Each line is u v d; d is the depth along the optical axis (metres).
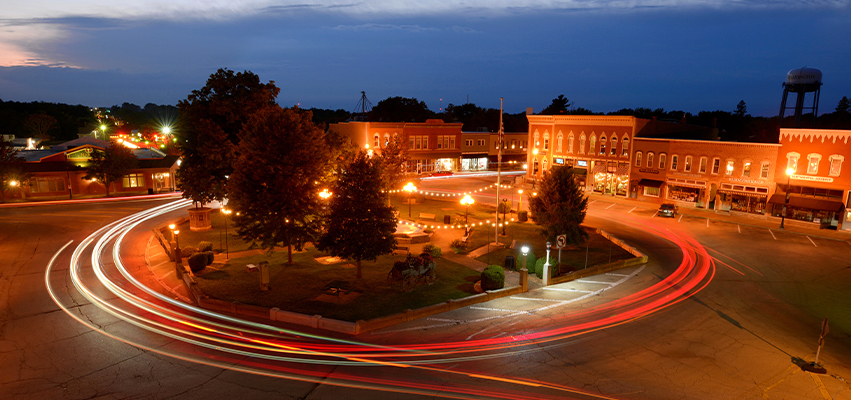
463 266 24.83
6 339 15.52
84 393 12.20
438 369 13.72
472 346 15.41
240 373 13.30
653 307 19.45
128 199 48.53
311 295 19.66
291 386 12.57
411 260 21.08
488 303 19.70
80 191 50.78
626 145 49.72
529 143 59.94
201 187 32.19
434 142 68.06
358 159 20.84
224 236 30.84
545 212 28.97
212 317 17.62
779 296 21.48
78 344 15.16
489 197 50.12
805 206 36.56
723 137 79.06
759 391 12.85
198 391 12.30
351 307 18.39
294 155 21.88
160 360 14.06
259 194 22.11
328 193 24.98
